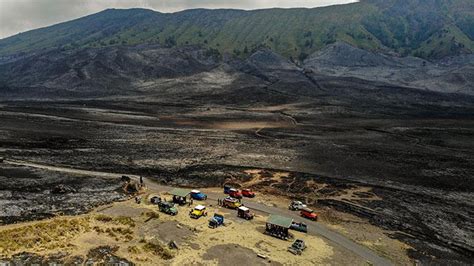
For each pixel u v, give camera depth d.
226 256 41.66
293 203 58.81
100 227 47.00
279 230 47.81
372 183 72.62
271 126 136.50
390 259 43.50
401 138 116.31
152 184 68.56
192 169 78.50
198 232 47.69
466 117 156.38
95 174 72.25
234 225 50.81
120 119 138.12
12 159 78.62
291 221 48.56
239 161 86.19
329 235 49.31
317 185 70.38
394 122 143.75
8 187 61.25
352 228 52.06
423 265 42.59
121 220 49.72
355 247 46.09
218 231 48.44
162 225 49.34
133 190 63.72
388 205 61.03
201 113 160.38
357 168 83.00
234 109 173.50
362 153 96.31
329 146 104.06
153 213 52.59
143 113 154.62
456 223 54.97
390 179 75.56
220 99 198.12
